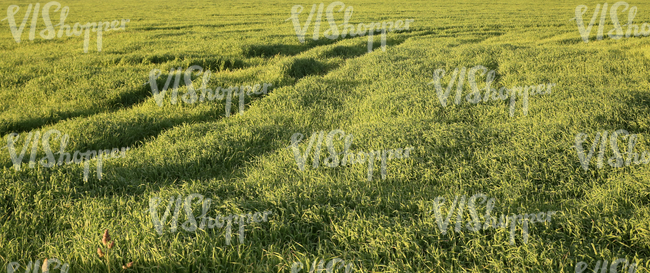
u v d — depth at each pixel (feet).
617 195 12.16
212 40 57.41
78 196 13.46
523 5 133.18
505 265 9.87
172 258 9.82
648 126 17.51
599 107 20.06
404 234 10.58
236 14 110.32
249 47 47.37
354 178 14.57
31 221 11.91
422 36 66.39
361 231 11.14
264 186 13.79
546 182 14.02
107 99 26.32
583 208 11.81
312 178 14.53
